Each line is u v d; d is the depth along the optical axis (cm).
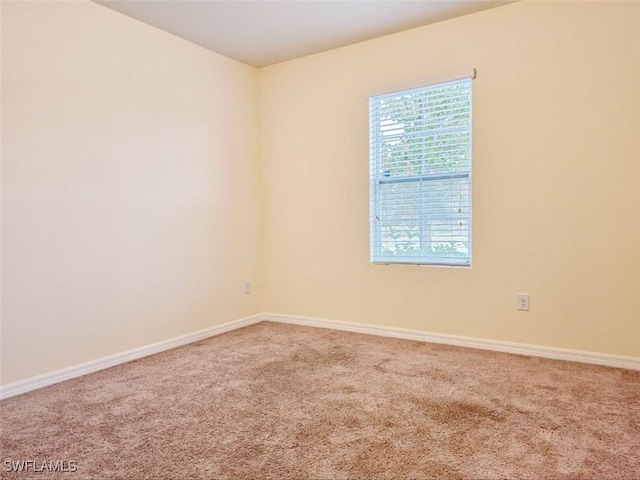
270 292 397
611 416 190
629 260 250
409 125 319
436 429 180
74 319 255
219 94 353
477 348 296
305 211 371
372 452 163
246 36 319
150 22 293
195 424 188
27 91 233
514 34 276
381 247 337
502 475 148
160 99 305
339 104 348
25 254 234
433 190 312
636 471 149
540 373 245
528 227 277
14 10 227
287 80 374
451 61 298
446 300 308
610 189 253
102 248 270
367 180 338
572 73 260
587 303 262
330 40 329
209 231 345
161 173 306
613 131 251
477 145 291
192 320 331
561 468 151
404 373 248
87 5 260
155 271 303
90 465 157
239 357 286
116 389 231
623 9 246
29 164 234
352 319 351
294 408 203
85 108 259
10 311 228
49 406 210
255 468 154
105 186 271
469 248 300
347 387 228
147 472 152
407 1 270
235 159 369
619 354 254
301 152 370
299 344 314
